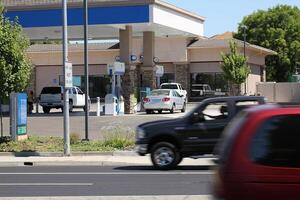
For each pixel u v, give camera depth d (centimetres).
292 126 652
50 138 2605
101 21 4019
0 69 2445
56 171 1859
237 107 1788
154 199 1237
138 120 3556
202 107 1814
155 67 4612
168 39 6475
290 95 6138
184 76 6469
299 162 638
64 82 2288
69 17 4028
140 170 1847
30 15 4134
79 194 1330
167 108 4203
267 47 8250
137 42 6331
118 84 4125
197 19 4819
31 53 6950
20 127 2534
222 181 654
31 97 4638
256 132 655
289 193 628
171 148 1819
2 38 2445
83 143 2491
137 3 3950
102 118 3753
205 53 6462
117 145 2412
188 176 1659
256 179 636
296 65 8481
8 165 2094
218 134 1780
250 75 6838
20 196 1311
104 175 1720
